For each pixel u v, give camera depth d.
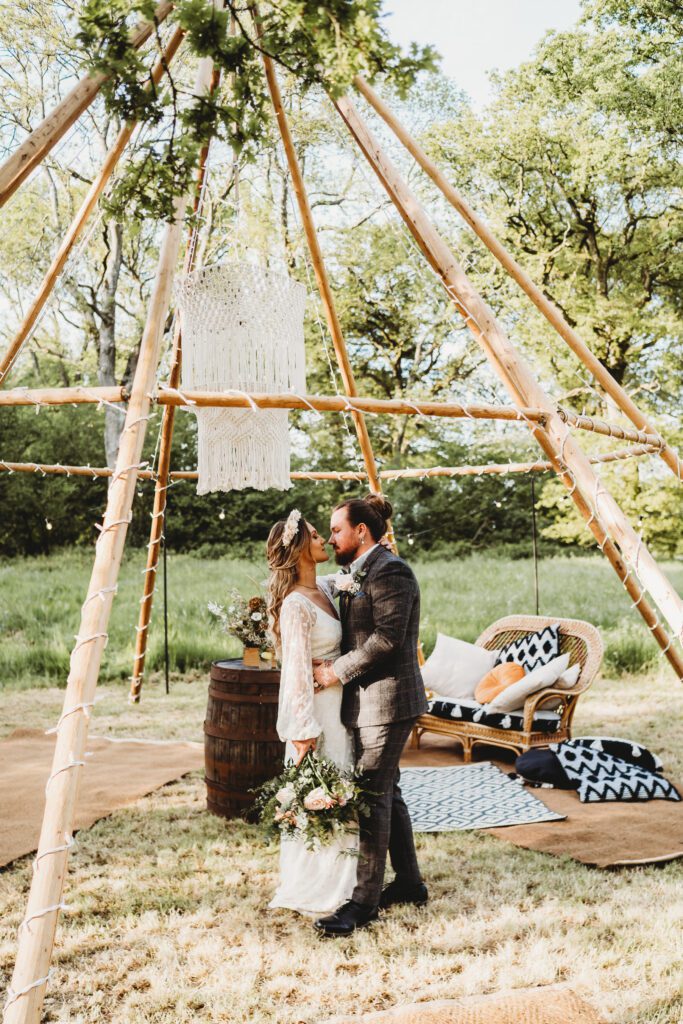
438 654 6.25
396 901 3.37
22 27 10.81
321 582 3.49
